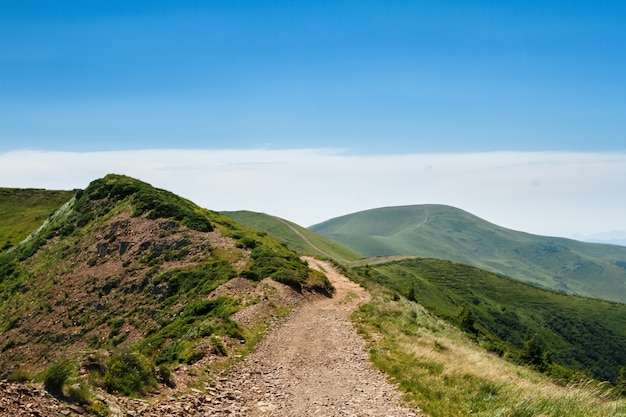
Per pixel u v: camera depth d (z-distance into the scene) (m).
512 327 154.88
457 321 67.00
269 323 30.53
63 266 60.53
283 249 69.75
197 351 19.98
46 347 45.56
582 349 151.62
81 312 49.72
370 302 39.91
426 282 164.88
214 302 38.25
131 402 11.55
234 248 56.72
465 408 14.24
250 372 18.25
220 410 12.96
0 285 61.69
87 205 76.81
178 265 53.62
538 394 15.48
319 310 37.16
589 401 14.76
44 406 9.14
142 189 75.62
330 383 17.03
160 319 41.91
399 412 13.67
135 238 61.84
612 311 176.62
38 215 104.69
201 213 72.38
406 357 20.89
